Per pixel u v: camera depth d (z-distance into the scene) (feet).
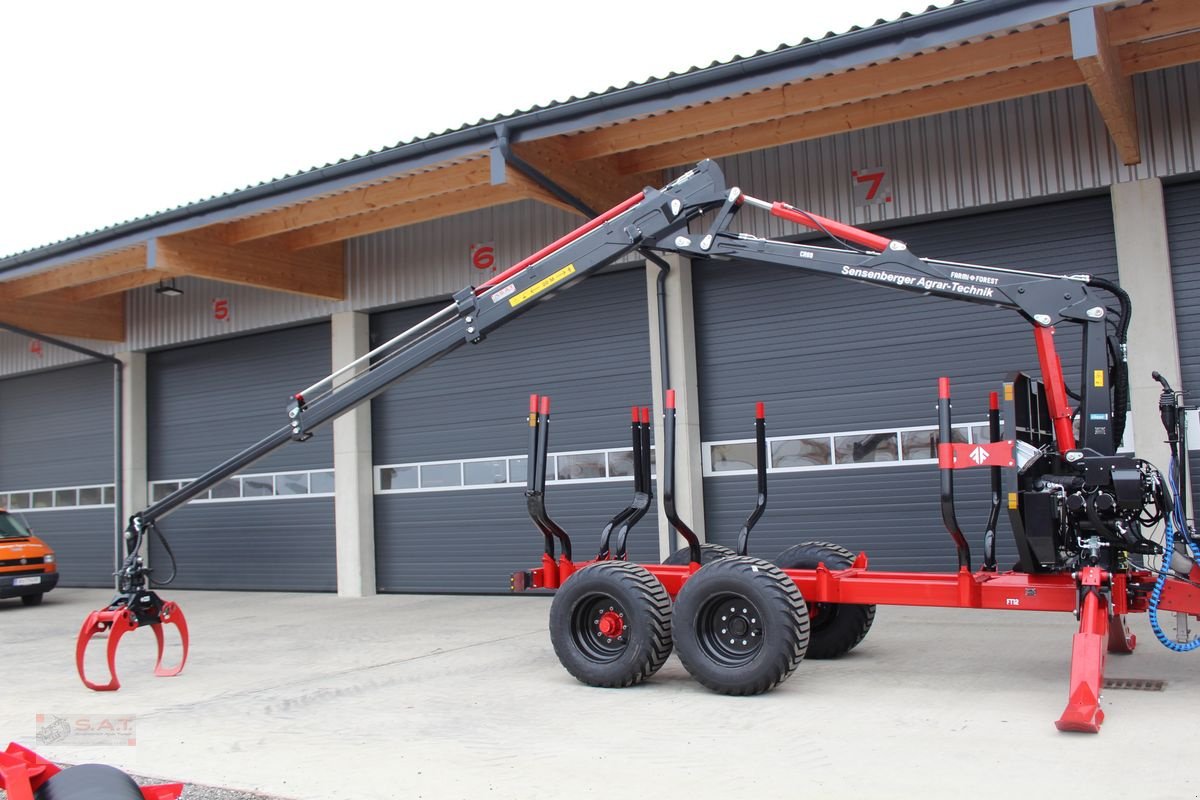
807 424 34.71
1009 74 28.71
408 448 43.34
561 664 24.97
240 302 47.37
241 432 48.44
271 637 32.01
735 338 36.11
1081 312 19.49
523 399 40.60
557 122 30.35
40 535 55.88
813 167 34.09
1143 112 29.04
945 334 32.65
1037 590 19.62
